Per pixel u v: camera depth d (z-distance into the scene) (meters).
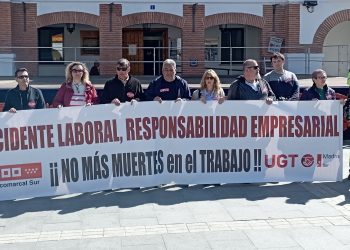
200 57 21.61
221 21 21.55
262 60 21.50
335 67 24.59
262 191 7.60
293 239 5.71
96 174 7.59
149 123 7.69
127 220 6.34
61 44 23.84
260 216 6.47
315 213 6.59
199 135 7.83
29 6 20.80
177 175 7.86
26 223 6.30
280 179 8.04
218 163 7.91
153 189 7.71
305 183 8.05
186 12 21.41
